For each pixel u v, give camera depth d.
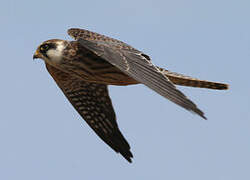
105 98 15.20
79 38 12.95
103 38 13.17
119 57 11.97
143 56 12.01
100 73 13.98
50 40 14.28
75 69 14.16
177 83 14.09
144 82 10.78
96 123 15.31
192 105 9.78
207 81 13.81
